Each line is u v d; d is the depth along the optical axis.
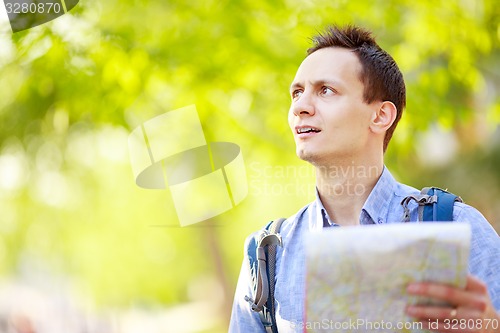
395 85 3.17
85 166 8.62
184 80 7.23
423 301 2.58
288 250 3.21
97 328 16.20
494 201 13.52
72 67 6.98
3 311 15.84
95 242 12.25
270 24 7.20
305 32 6.96
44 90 7.15
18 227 9.73
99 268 14.38
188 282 20.84
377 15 7.34
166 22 7.19
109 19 7.09
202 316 22.73
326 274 2.62
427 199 3.03
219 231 16.09
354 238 2.61
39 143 7.69
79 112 7.30
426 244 2.57
